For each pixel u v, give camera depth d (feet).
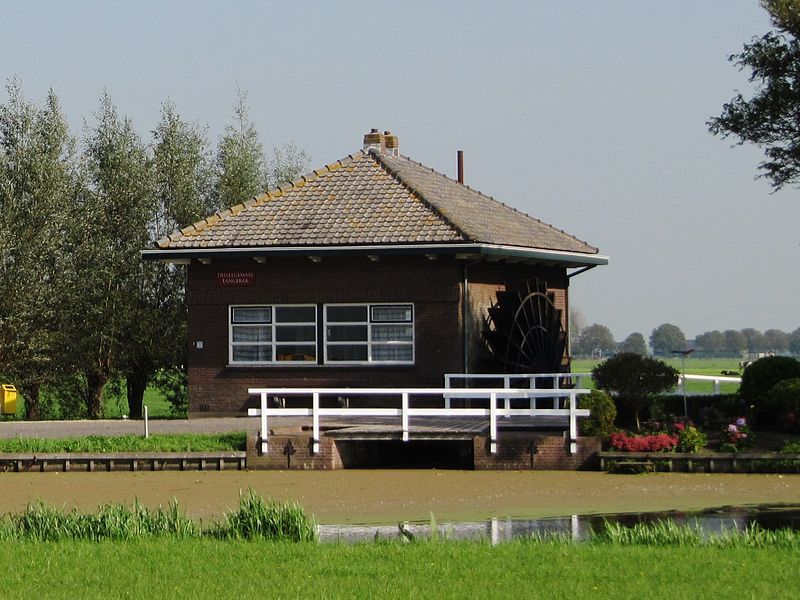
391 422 129.49
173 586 57.41
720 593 54.44
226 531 73.77
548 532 79.00
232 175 214.48
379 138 166.50
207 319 148.05
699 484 102.53
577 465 111.34
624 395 118.32
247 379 147.02
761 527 80.59
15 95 193.77
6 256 187.73
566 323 176.24
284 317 146.82
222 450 116.98
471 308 145.79
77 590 56.75
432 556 64.59
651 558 63.00
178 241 146.41
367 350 144.66
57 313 191.62
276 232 145.69
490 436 113.19
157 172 207.10
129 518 74.49
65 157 196.03
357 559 63.98
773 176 157.89
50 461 115.85
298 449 114.73
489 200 175.32
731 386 257.14
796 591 54.85
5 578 59.52
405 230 142.41
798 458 107.76
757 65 155.43
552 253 158.10
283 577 59.16
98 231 198.18
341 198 150.51
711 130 159.12
